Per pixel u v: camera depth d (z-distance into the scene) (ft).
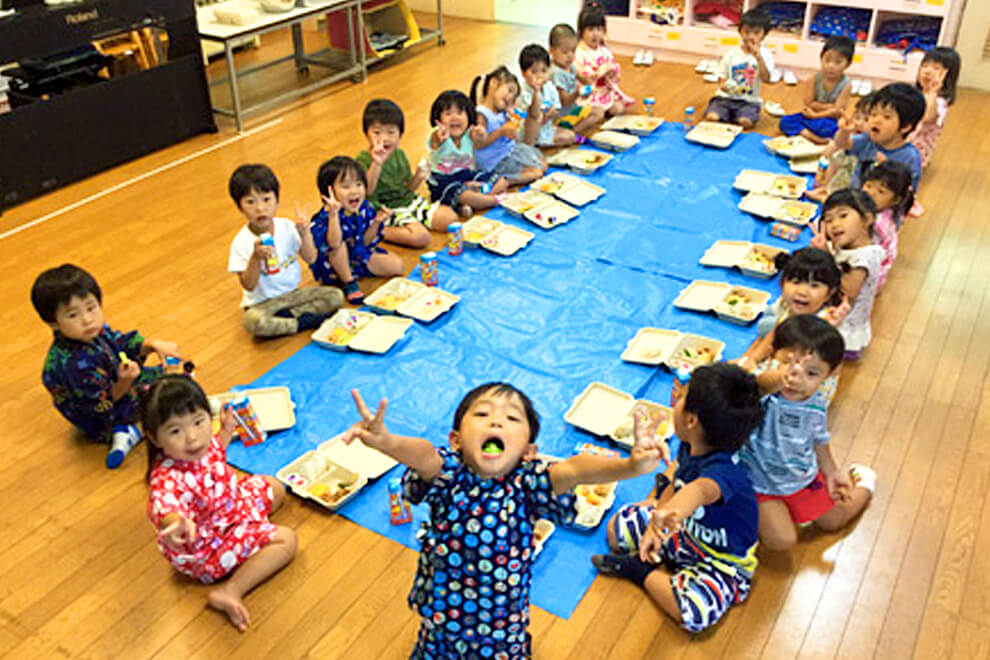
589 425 10.95
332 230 13.24
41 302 10.05
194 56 19.88
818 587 8.96
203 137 20.54
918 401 11.50
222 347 12.91
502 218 16.25
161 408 8.07
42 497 10.37
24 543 9.72
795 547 9.45
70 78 18.19
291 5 21.39
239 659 8.34
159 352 11.30
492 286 14.16
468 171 16.53
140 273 14.93
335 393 11.84
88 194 17.85
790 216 15.58
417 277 14.46
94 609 8.91
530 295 13.92
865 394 11.65
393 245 15.62
